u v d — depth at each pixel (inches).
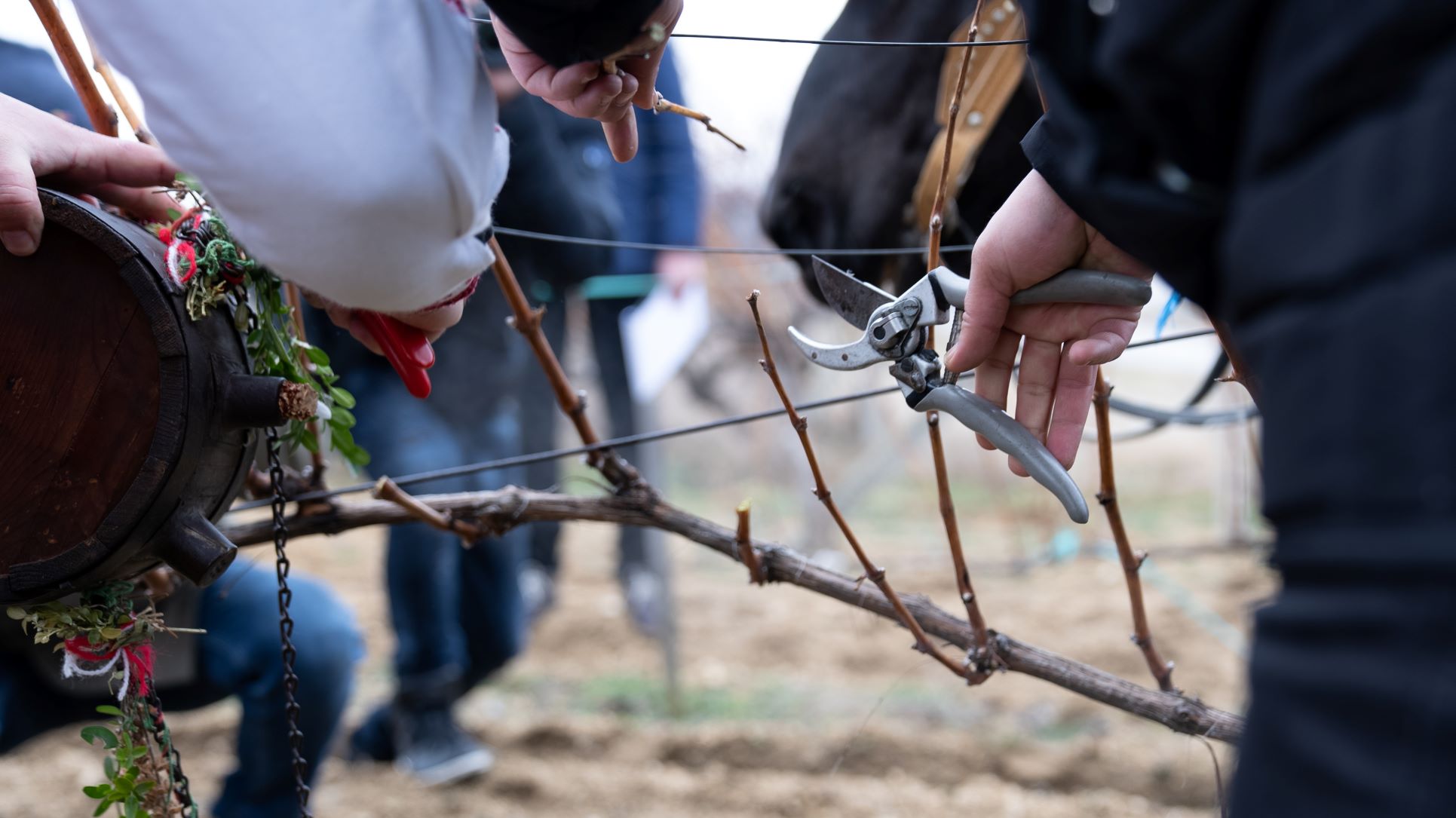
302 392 44.0
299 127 32.3
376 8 33.2
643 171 168.4
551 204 120.9
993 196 72.1
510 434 133.0
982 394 44.3
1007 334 43.7
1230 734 53.2
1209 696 150.7
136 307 42.3
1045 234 39.3
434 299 37.9
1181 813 117.8
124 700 47.0
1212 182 29.2
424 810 119.6
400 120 33.0
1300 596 25.3
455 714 135.1
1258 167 26.1
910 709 149.6
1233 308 27.5
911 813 116.7
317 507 59.4
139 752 46.9
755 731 139.7
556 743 140.6
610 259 134.3
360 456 55.4
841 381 285.3
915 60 72.8
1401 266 23.2
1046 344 42.6
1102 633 179.0
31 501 42.8
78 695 76.4
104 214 42.7
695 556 260.1
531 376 167.6
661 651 184.5
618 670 176.1
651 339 171.8
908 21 73.0
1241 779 26.0
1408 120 23.4
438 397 121.7
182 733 141.9
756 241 235.0
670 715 154.9
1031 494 278.7
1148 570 168.1
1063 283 40.0
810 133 78.2
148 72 32.7
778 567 57.2
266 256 34.9
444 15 34.8
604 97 40.3
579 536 292.7
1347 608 23.7
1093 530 243.6
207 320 44.1
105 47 33.0
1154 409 70.4
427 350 50.5
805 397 306.0
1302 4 24.8
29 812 116.9
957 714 147.4
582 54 34.9
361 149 32.6
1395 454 23.1
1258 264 25.9
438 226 34.9
